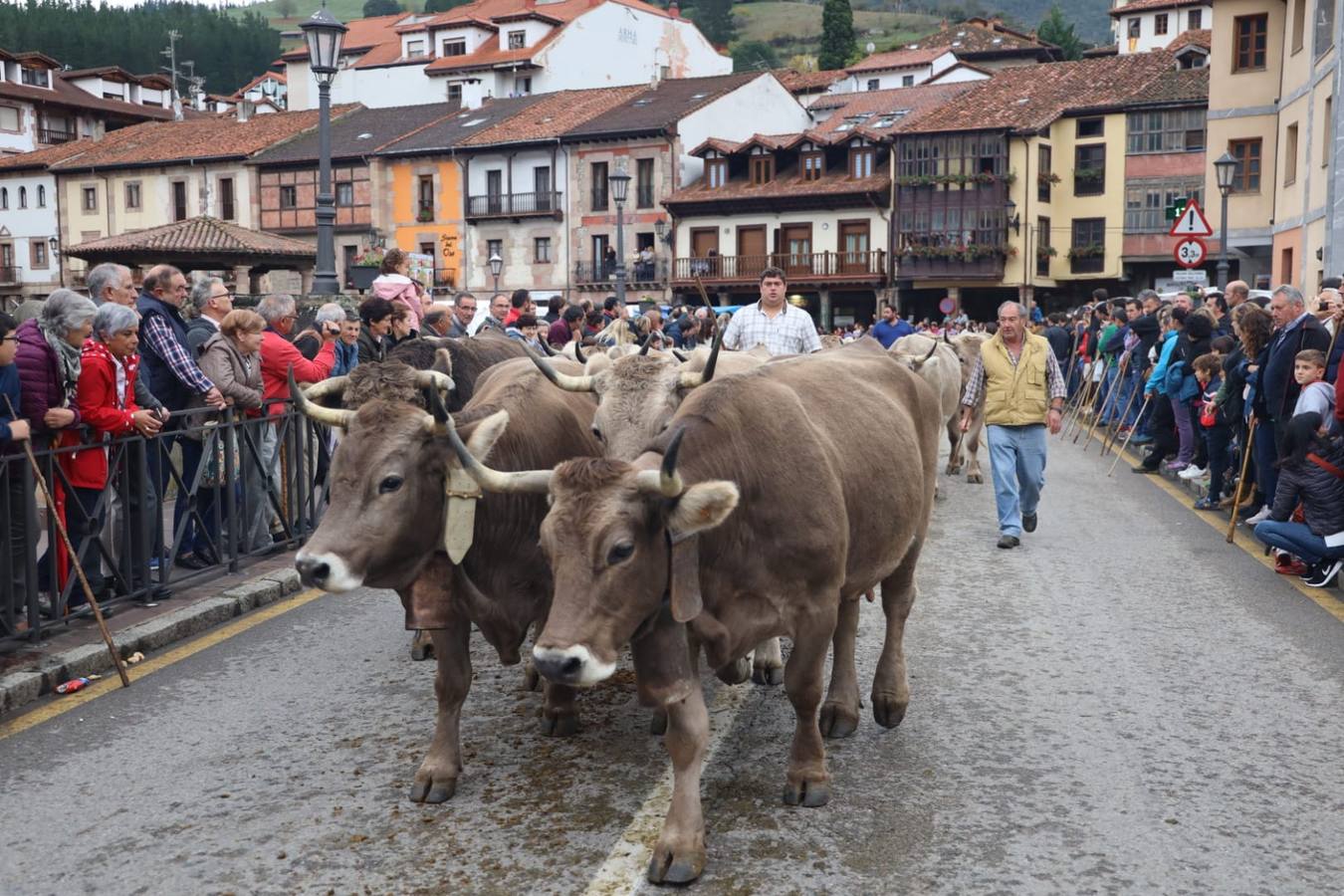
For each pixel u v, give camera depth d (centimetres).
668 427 436
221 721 582
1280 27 2720
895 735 550
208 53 12412
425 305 1234
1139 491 1327
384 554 475
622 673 659
